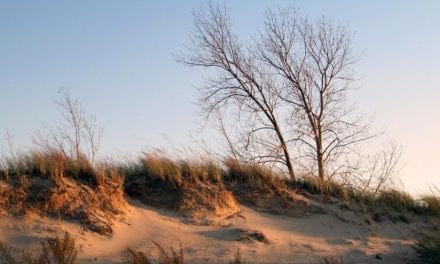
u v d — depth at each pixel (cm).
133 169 1816
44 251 1288
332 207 1883
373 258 1559
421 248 1591
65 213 1540
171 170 1781
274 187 1892
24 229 1466
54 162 1644
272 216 1792
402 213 1950
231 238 1573
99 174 1662
